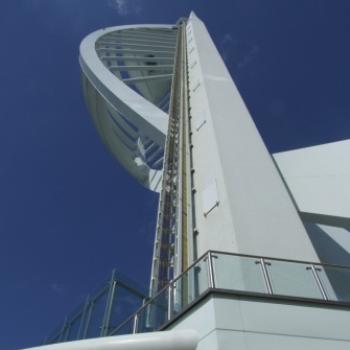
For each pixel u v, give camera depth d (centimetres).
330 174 1370
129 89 2334
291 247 966
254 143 1479
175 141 1753
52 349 606
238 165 1307
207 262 701
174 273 1048
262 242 973
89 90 2659
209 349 552
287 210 1114
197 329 596
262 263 708
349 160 1381
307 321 597
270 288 660
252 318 587
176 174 1495
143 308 759
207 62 2325
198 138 1611
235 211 1074
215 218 1110
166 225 1270
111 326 801
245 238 979
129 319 767
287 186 1399
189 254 1072
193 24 3319
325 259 1290
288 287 669
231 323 574
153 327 699
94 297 934
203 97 1861
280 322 589
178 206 1272
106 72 2550
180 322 638
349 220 1234
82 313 949
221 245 1003
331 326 595
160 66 3244
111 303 838
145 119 2034
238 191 1164
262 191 1186
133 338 577
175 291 725
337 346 571
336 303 632
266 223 1044
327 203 1280
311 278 694
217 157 1338
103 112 2645
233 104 1792
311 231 1366
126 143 2839
